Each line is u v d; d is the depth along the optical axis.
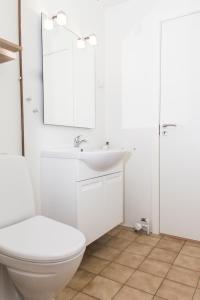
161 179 2.20
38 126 1.73
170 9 2.08
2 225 1.18
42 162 1.74
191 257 1.76
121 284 1.43
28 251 0.93
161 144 2.19
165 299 1.29
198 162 2.01
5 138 1.49
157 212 2.21
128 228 2.36
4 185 1.23
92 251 1.86
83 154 1.54
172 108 2.12
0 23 1.45
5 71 1.48
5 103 1.48
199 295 1.33
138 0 2.24
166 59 2.13
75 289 1.38
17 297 1.24
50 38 1.78
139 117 2.29
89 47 2.21
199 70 1.99
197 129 2.01
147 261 1.70
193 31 2.00
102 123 2.47
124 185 2.40
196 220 2.03
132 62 2.31
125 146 2.39
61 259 0.93
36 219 1.29
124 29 2.34
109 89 2.48
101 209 1.81
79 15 2.09
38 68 1.71
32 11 1.66
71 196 1.58
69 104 1.99
